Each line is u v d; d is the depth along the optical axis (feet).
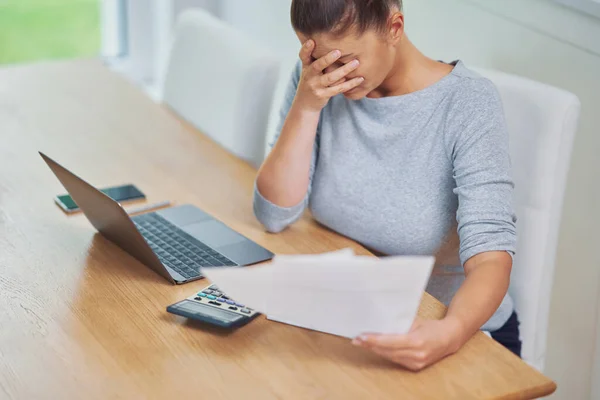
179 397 3.64
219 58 6.88
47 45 9.71
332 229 5.28
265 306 3.86
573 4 5.65
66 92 7.09
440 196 4.97
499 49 6.38
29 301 4.32
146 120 6.66
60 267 4.65
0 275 4.55
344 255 3.58
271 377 3.78
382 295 3.63
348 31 4.38
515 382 3.80
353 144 5.15
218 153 6.19
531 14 6.02
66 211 5.26
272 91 6.54
